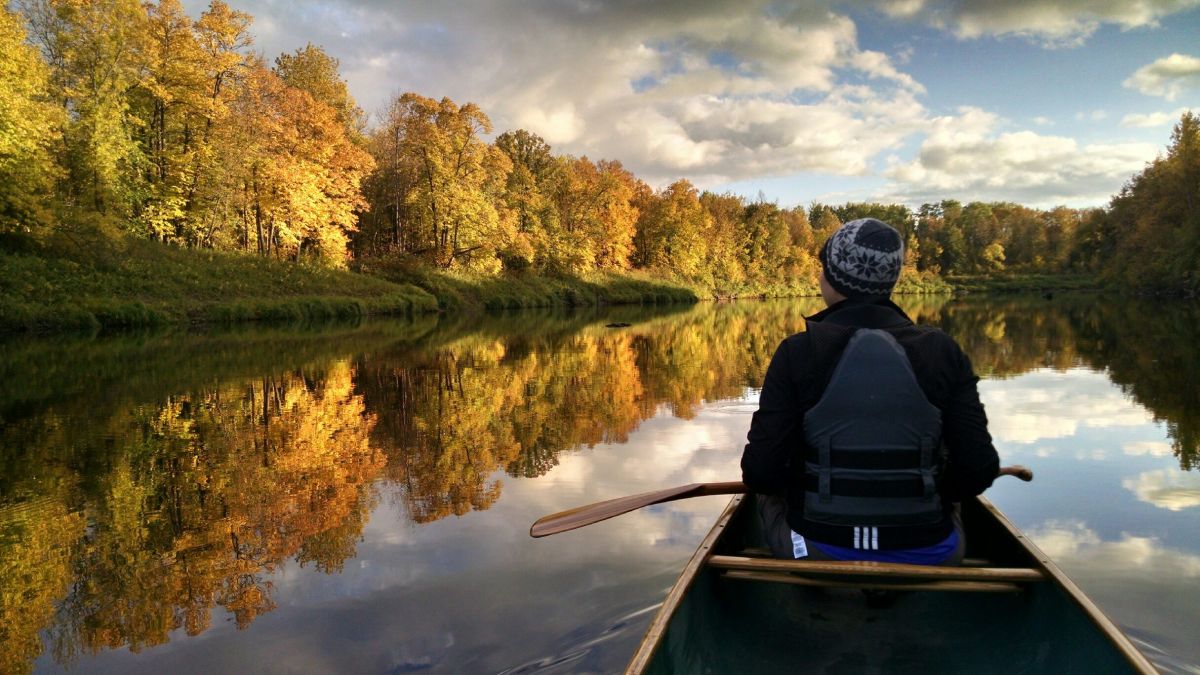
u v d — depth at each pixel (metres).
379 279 30.88
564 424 6.36
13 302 16.83
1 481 4.60
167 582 3.00
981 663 2.02
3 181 17.97
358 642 2.43
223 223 26.34
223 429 6.18
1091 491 4.04
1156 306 29.02
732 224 64.75
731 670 2.01
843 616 2.29
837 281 2.08
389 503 4.04
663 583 2.84
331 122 30.00
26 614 2.73
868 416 1.93
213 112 23.95
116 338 15.93
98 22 21.52
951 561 2.10
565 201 47.03
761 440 2.03
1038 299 46.72
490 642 2.39
